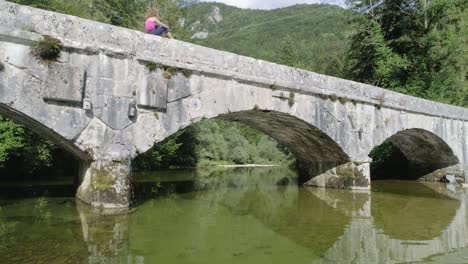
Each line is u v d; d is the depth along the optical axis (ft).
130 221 25.38
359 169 45.06
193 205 34.04
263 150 147.23
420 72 72.38
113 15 91.71
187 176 71.56
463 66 76.13
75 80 25.77
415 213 31.96
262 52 258.57
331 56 147.02
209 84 32.45
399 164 71.31
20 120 28.25
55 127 25.27
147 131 28.84
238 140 142.61
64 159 59.93
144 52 28.96
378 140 47.06
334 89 42.45
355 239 22.81
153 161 81.35
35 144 48.75
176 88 30.50
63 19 25.88
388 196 42.73
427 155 64.18
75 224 23.67
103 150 26.89
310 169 51.44
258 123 45.75
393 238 23.22
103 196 26.76
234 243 21.34
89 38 26.73
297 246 21.07
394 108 49.24
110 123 27.17
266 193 44.73
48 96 24.89
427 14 72.54
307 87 39.58
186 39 91.61
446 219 29.37
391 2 76.79
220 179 65.87
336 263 18.28
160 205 33.19
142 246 19.89
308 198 40.27
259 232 24.16
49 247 18.97
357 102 44.91
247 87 35.04
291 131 45.44
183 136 108.17
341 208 34.12
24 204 30.07
